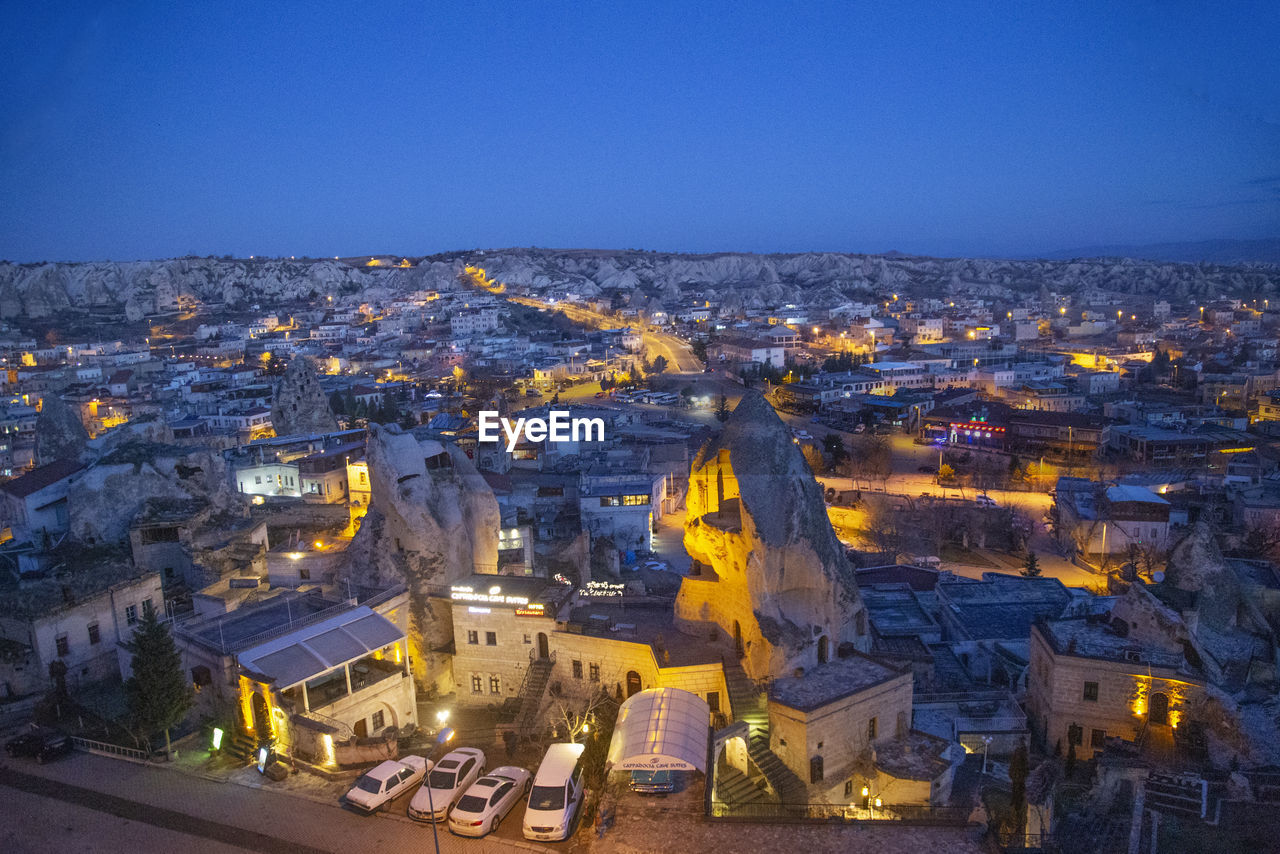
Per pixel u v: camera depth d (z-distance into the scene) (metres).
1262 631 59.69
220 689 49.06
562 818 36.84
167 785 42.56
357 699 49.19
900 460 172.00
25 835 38.06
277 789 41.94
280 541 84.06
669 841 34.53
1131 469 146.88
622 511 112.31
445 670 61.12
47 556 72.00
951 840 33.69
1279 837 36.47
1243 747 47.41
